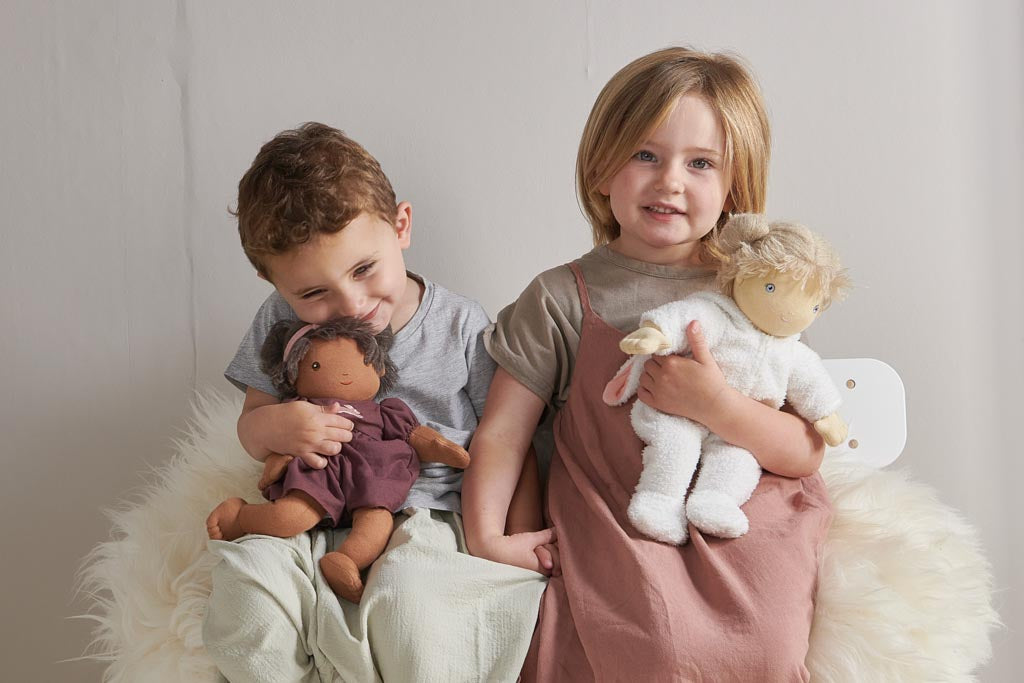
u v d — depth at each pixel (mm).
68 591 1594
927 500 1281
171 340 1583
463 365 1376
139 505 1420
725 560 1089
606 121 1294
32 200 1557
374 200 1237
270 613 1018
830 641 1039
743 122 1269
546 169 1578
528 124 1570
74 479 1587
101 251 1568
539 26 1560
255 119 1557
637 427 1201
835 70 1550
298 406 1196
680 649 1001
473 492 1241
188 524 1208
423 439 1241
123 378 1582
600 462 1249
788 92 1551
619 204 1288
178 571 1155
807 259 1128
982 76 1551
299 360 1219
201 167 1561
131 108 1553
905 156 1553
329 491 1161
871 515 1187
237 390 1589
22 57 1543
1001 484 1578
